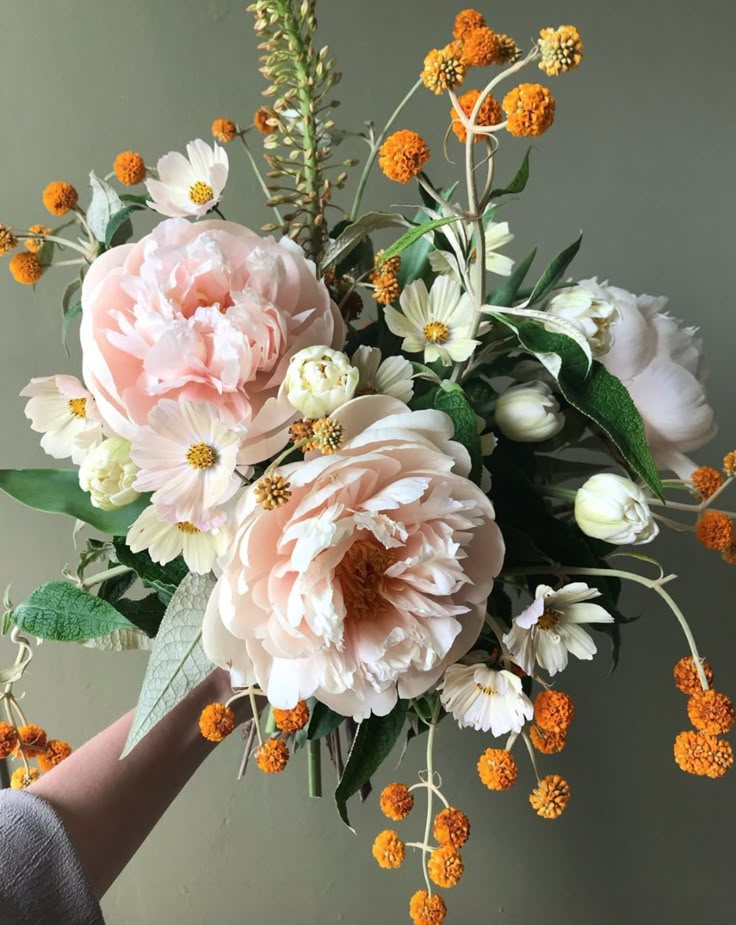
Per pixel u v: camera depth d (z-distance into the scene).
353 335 0.65
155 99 0.86
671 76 0.89
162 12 0.84
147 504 0.53
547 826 1.07
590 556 0.58
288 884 1.09
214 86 0.86
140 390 0.46
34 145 0.86
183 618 0.53
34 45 0.84
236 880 1.09
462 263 0.53
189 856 1.08
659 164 0.91
